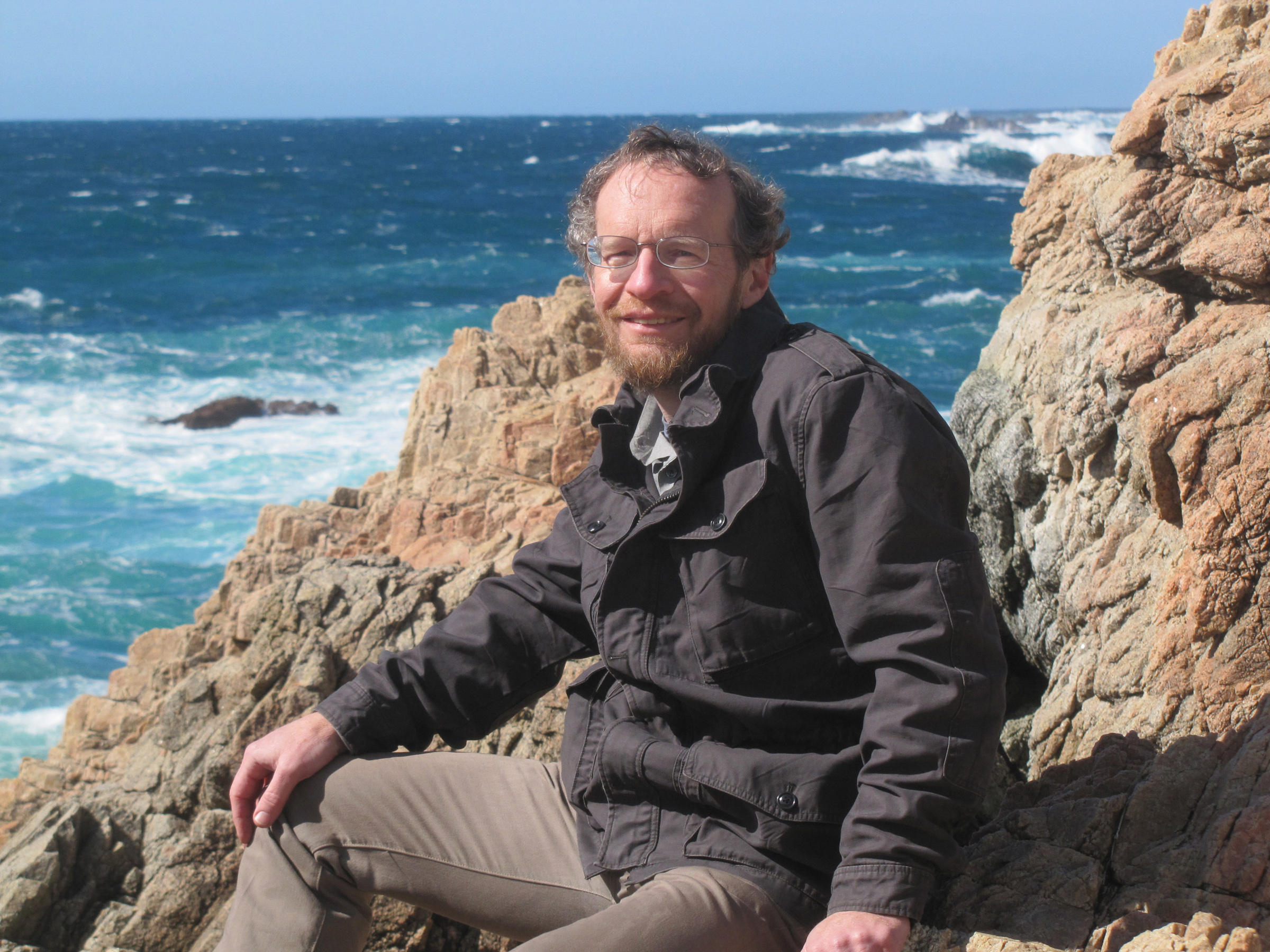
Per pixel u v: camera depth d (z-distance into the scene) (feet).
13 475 56.90
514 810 7.70
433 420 27.48
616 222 7.48
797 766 6.79
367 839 7.62
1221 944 5.81
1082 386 10.89
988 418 12.94
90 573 45.98
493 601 8.33
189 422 65.26
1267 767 7.11
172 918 12.69
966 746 6.23
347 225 176.76
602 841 7.30
